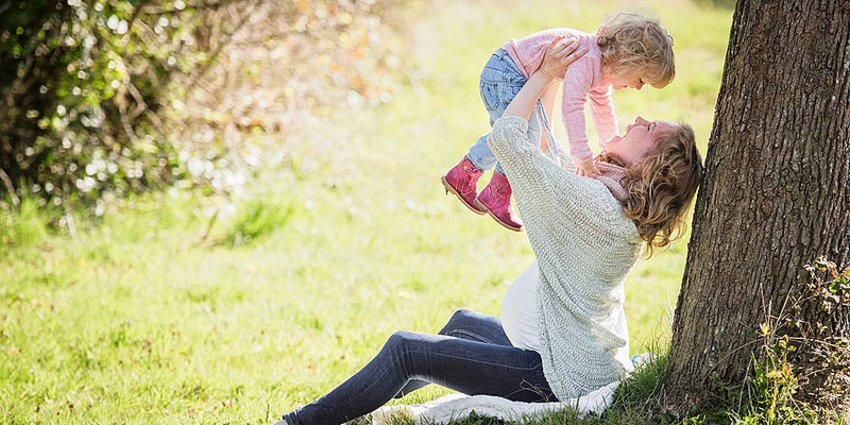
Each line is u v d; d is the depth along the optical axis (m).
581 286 4.85
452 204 12.33
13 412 6.22
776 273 4.41
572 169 5.26
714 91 17.56
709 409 4.59
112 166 11.50
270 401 6.44
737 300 4.51
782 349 4.39
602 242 4.74
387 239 10.96
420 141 14.91
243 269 9.80
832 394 4.42
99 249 10.09
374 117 15.66
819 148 4.28
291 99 14.39
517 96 4.94
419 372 4.94
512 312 5.16
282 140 13.73
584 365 4.91
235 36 12.99
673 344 4.87
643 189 4.69
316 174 13.03
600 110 5.34
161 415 6.28
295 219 11.38
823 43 4.21
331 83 15.70
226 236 10.91
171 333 7.78
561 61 4.89
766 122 4.35
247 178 12.49
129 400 6.52
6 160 11.41
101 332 7.79
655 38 4.86
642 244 4.88
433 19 21.30
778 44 4.29
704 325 4.62
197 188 11.97
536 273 5.13
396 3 18.52
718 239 4.55
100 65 11.04
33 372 6.98
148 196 11.55
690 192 4.75
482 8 23.11
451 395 5.38
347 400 4.90
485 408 4.96
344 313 8.46
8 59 11.33
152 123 12.35
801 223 4.34
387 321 8.26
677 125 4.78
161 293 8.94
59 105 11.10
